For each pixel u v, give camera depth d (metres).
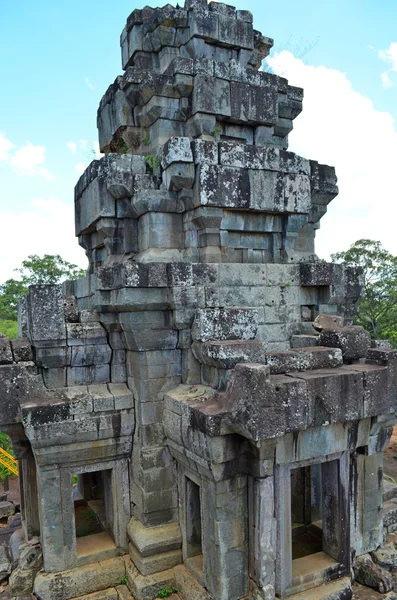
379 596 7.39
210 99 8.95
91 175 9.44
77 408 7.70
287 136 10.73
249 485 6.75
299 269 9.19
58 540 7.82
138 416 8.05
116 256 9.27
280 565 6.74
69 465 7.96
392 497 10.20
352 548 7.95
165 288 7.74
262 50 10.71
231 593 6.70
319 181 10.34
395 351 7.43
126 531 8.41
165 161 8.42
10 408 7.67
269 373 6.46
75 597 7.71
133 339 7.79
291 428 6.30
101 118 11.15
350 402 6.86
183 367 8.13
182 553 7.96
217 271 8.21
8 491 15.03
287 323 9.02
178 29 9.55
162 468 8.09
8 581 8.48
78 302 10.58
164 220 8.69
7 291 45.38
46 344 7.93
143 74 9.08
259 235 9.28
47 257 44.88
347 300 9.59
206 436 6.35
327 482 7.57
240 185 8.54
